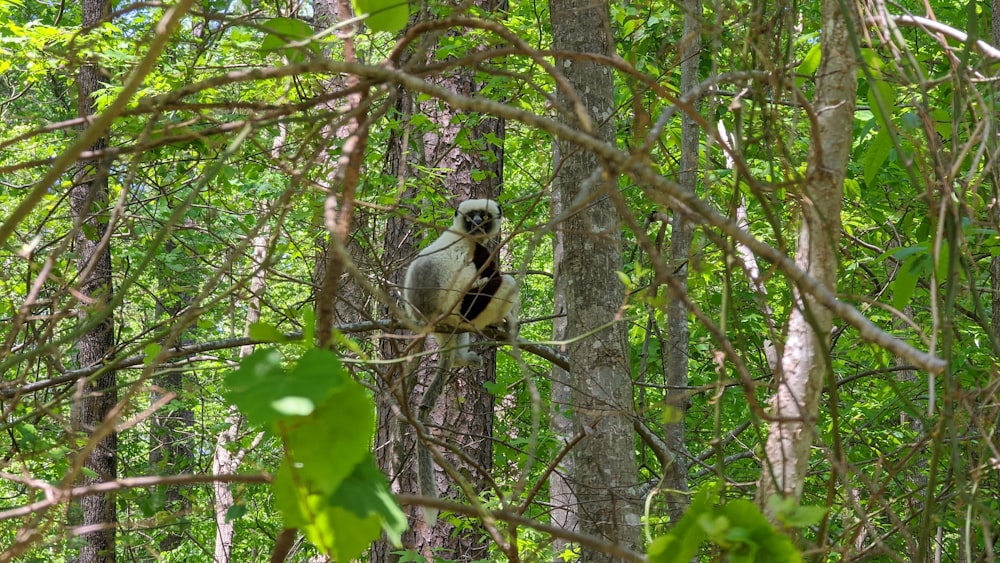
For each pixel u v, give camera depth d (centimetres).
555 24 632
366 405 205
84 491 238
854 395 1063
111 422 255
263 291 652
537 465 925
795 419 288
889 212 943
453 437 1006
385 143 960
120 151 272
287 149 661
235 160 649
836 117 343
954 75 354
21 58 908
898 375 993
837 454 328
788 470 327
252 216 967
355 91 266
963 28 810
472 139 1023
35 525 284
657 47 902
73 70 397
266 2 629
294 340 238
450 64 278
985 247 519
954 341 706
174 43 599
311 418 205
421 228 885
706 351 977
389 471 941
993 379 400
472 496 372
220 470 1155
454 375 923
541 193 405
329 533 217
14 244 498
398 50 281
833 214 335
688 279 516
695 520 242
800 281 222
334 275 242
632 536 568
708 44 698
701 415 977
